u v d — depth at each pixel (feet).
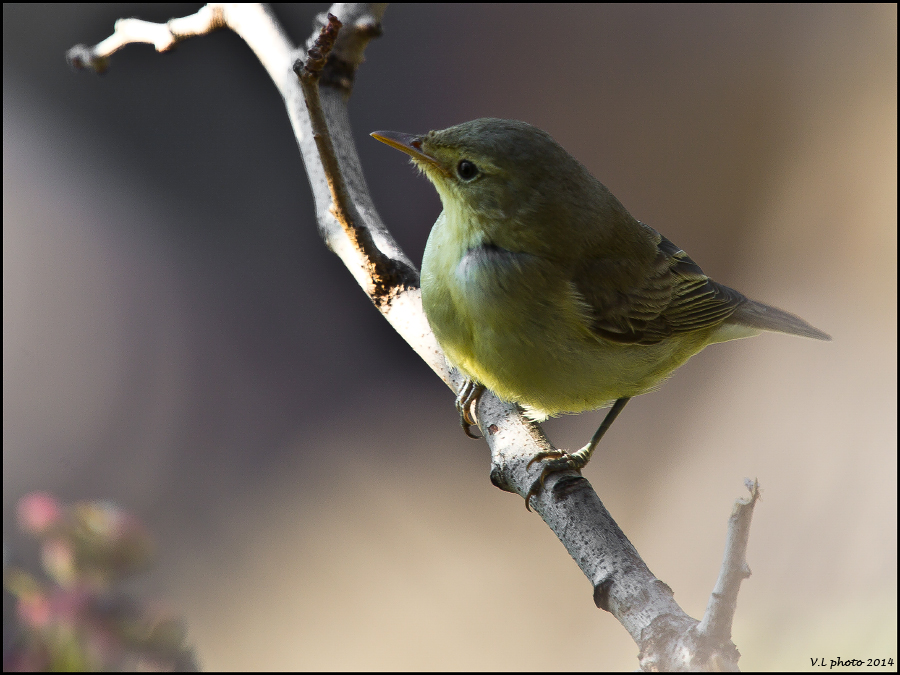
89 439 40.83
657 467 43.52
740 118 52.01
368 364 46.06
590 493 17.31
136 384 43.14
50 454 39.73
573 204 20.89
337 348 46.21
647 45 52.90
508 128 20.40
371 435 44.11
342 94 24.31
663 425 45.11
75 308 43.65
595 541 16.16
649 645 13.29
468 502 41.98
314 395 44.88
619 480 43.32
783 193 51.29
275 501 41.45
